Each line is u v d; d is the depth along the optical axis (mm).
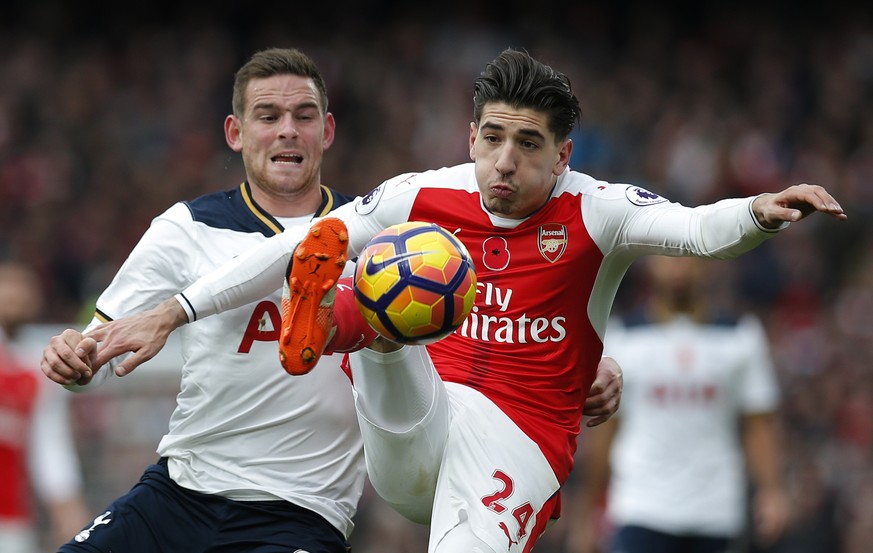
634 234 16125
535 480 16297
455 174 17016
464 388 16625
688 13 74000
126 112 61594
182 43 66812
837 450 43375
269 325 17578
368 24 70688
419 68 66812
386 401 15742
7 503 27391
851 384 47531
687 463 30000
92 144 59000
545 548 38562
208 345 17625
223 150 60125
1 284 28000
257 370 17562
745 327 30688
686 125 62656
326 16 71125
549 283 16438
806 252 55438
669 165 60656
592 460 30328
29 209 54969
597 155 60656
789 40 71750
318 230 14266
